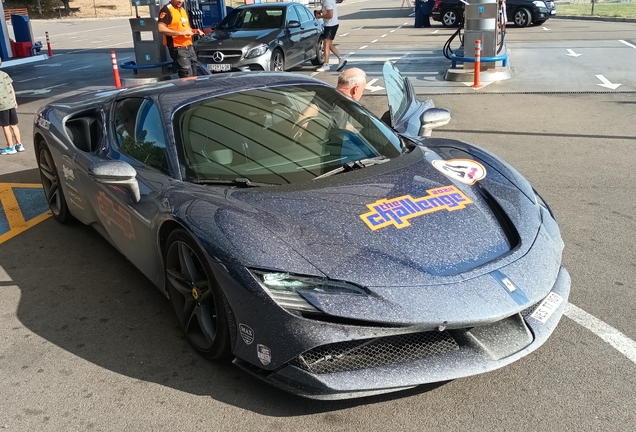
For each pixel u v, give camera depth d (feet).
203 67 31.50
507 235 9.36
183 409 8.78
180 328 11.07
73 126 14.64
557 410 8.38
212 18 56.03
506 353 8.37
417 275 8.20
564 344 9.98
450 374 8.11
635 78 34.71
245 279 8.20
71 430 8.45
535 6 67.72
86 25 112.47
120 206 11.73
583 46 49.60
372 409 8.57
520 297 8.28
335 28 44.14
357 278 8.04
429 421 8.29
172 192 10.10
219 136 10.98
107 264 13.98
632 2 115.03
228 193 9.70
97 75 46.16
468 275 8.34
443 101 31.32
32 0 138.31
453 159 11.38
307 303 7.87
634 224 15.07
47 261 14.25
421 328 7.86
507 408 8.47
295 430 8.23
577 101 29.81
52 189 16.25
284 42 39.88
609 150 21.66
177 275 10.24
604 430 7.96
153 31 42.04
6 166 22.76
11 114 24.11
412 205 9.46
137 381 9.50
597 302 11.31
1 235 15.99
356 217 9.03
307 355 8.15
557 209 16.29
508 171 11.25
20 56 47.88
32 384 9.56
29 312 11.91
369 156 11.19
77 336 10.96
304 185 9.91
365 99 32.91
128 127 12.55
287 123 11.51
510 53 47.06
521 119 26.76
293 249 8.34
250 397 8.98
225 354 9.34
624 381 8.97
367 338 7.89
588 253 13.48
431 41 59.82
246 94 12.21
